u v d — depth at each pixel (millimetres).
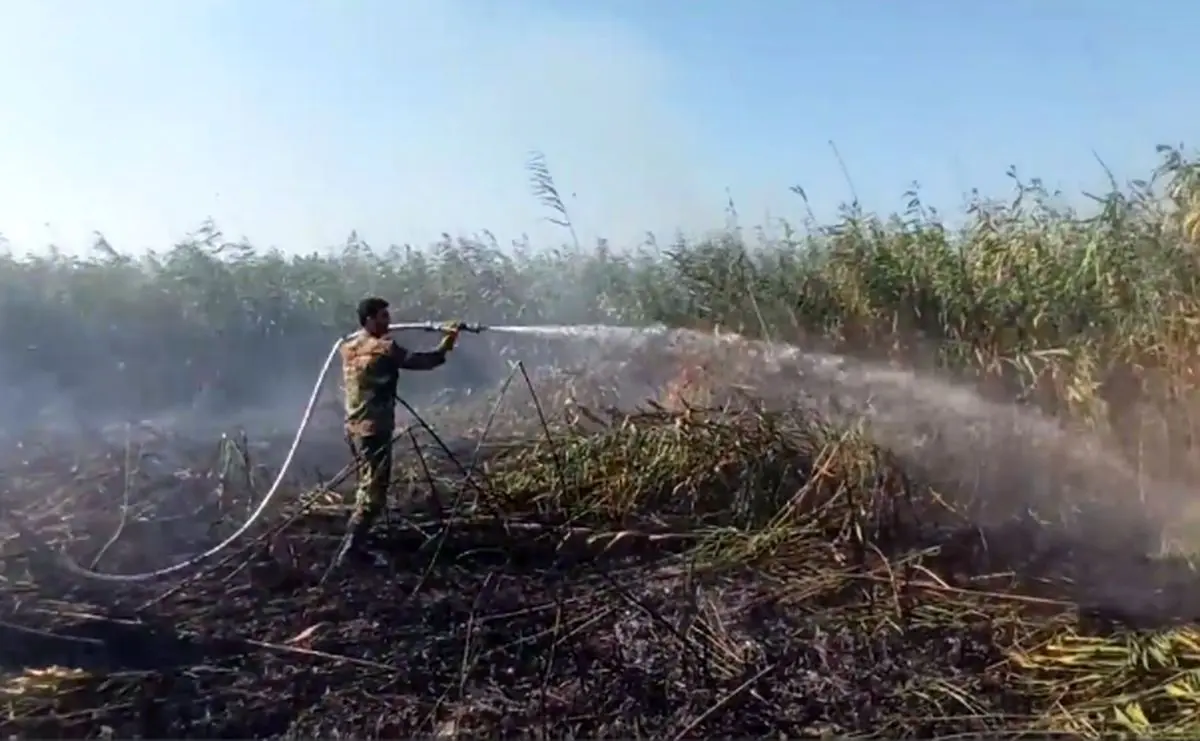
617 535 6543
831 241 8320
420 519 6906
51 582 5965
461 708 4734
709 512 6875
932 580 5922
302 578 6160
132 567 6320
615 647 5207
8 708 4695
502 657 5203
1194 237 6957
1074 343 7117
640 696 4801
